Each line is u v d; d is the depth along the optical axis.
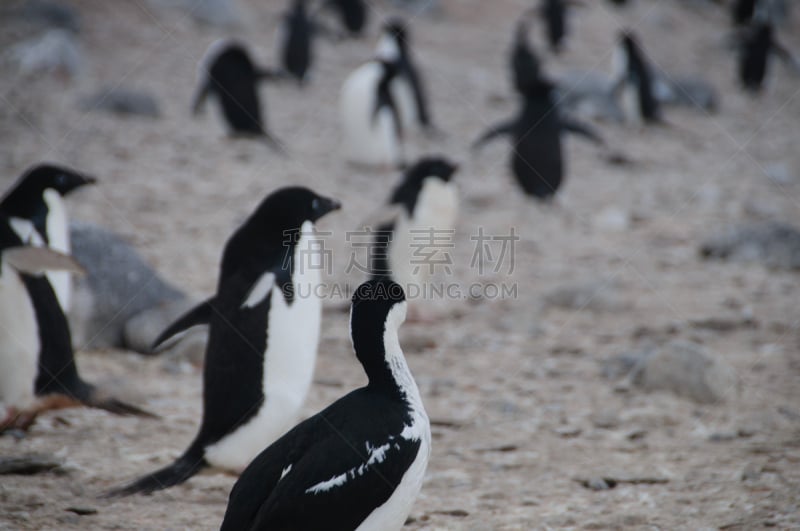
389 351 5.27
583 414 8.78
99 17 28.14
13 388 7.52
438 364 10.28
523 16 36.03
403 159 19.39
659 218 16.81
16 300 7.36
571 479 7.21
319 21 32.75
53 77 22.75
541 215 16.81
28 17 25.98
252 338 6.71
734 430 8.36
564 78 26.25
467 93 25.58
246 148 19.41
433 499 6.79
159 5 29.75
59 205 8.41
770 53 29.02
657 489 6.96
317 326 7.07
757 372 10.01
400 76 21.41
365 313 5.27
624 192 18.58
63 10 26.34
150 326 9.99
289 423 6.81
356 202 16.48
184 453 6.71
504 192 18.25
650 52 32.91
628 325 11.62
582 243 15.30
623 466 7.48
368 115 18.50
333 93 24.92
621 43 24.64
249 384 6.70
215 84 19.75
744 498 6.66
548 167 17.09
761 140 23.84
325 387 9.33
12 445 7.40
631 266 14.11
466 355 10.59
